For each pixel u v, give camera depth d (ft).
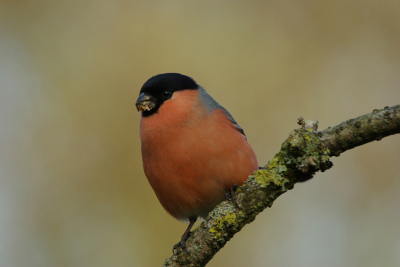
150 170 31.73
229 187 30.35
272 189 24.73
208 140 29.71
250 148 32.22
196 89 32.86
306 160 23.57
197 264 26.18
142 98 31.37
